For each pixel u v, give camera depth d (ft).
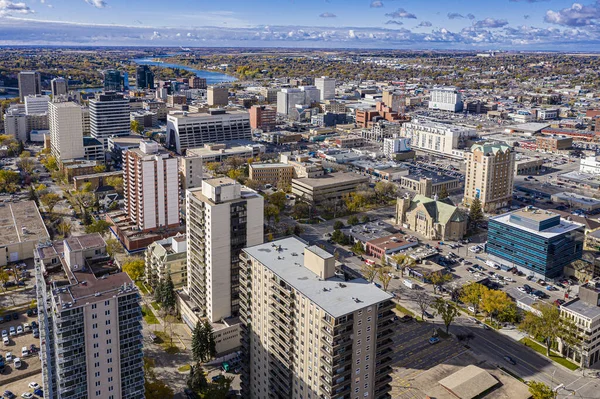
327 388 638.12
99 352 641.81
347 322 624.18
